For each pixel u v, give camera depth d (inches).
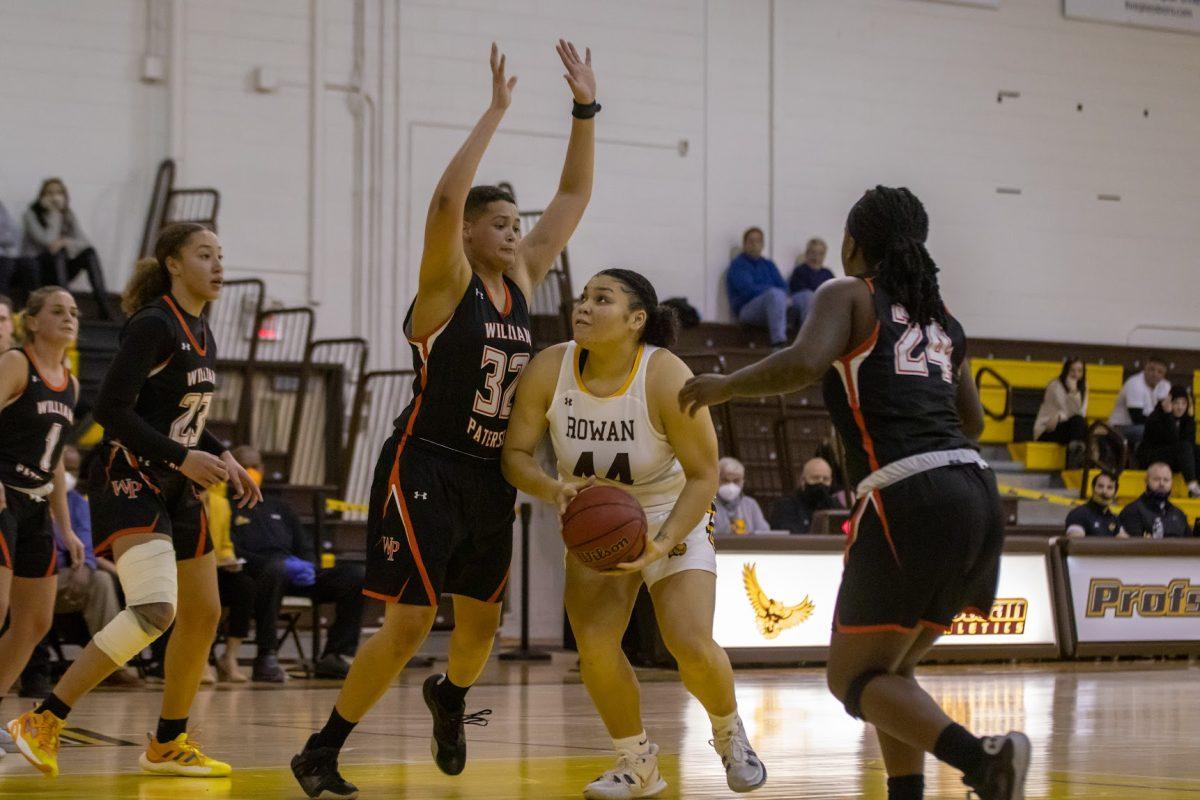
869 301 185.3
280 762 273.6
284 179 774.5
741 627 537.0
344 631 524.1
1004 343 914.1
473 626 237.1
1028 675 529.3
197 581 251.1
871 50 916.6
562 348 229.5
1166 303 984.9
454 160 217.0
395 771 261.7
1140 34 989.8
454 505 223.5
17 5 732.7
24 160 729.0
